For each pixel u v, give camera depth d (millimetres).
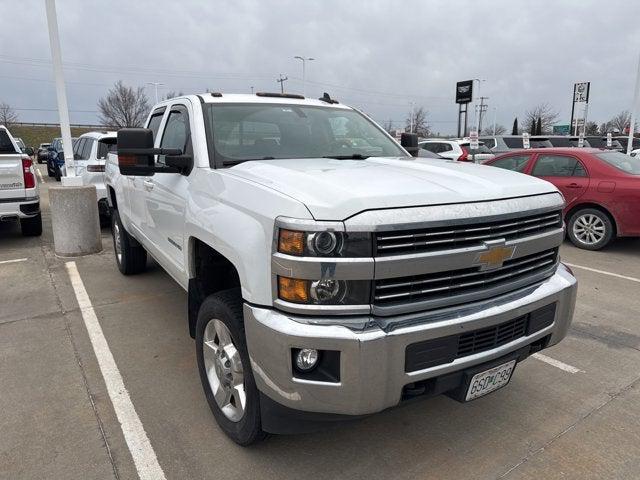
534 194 2736
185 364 3855
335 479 2619
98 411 3215
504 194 2572
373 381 2168
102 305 5141
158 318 4785
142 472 2662
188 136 3545
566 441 2939
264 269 2299
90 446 2869
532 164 8719
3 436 2955
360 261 2119
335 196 2225
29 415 3172
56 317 4828
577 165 8086
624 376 3727
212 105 3639
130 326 4590
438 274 2324
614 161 7977
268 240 2277
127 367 3807
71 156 7312
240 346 2576
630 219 7445
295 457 2783
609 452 2838
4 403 3305
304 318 2197
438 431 3035
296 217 2184
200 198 3066
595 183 7746
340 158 3566
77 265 6715
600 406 3312
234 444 2883
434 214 2244
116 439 2932
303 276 2150
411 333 2203
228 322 2660
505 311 2469
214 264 3207
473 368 2443
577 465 2730
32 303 5211
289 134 3678
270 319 2254
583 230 7973
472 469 2699
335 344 2131
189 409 3236
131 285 5805
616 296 5555
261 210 2377
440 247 2287
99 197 8969
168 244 3826
